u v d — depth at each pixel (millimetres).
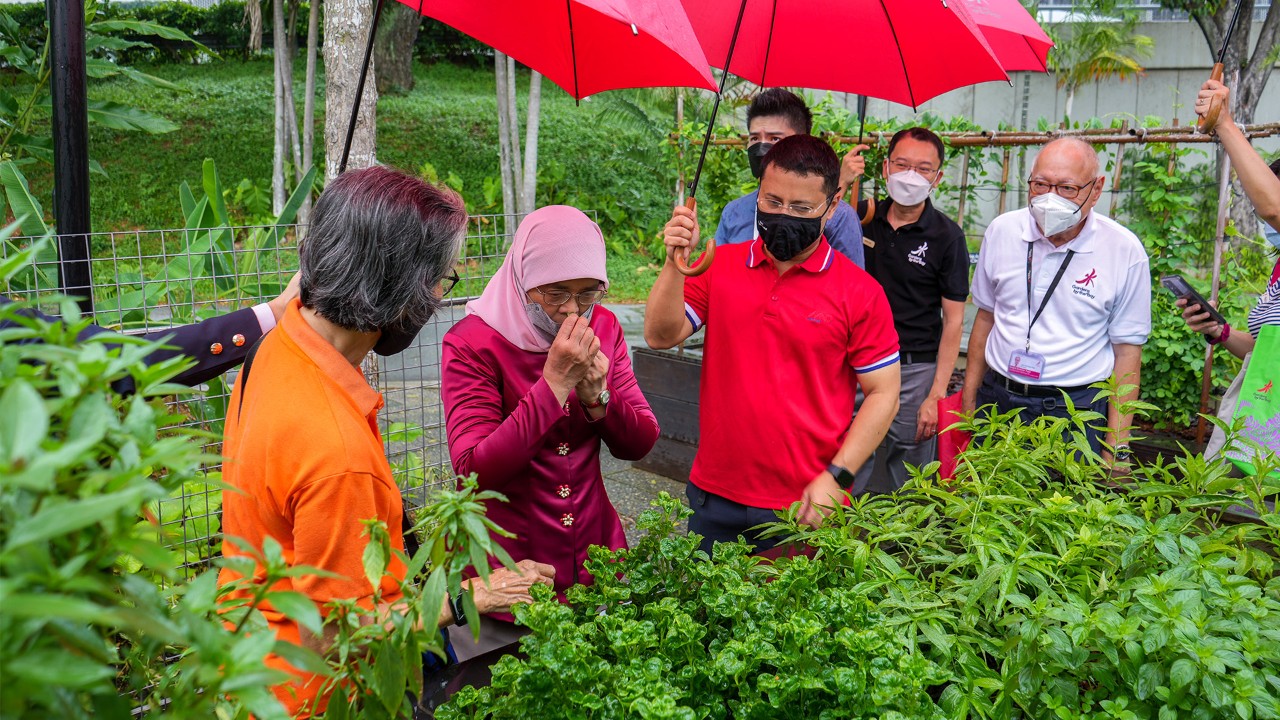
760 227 2623
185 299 3777
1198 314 3139
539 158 17234
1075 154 3141
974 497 1935
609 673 1337
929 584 1733
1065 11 14102
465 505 1099
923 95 3375
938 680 1348
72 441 690
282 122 13070
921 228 4031
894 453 4332
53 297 800
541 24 2678
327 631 1479
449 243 1670
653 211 16016
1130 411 2020
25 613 569
